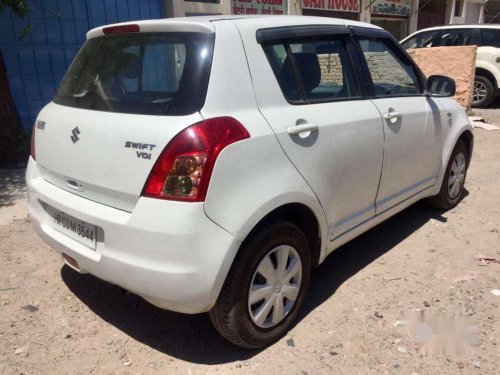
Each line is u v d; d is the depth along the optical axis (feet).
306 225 9.77
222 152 7.68
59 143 9.25
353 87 11.01
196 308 7.92
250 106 8.48
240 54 8.50
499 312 10.18
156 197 7.57
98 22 29.37
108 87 9.09
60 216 9.39
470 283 11.37
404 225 14.96
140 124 7.93
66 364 8.83
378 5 56.44
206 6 35.45
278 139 8.61
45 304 10.78
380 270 12.12
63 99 10.06
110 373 8.60
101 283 11.71
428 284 11.37
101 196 8.45
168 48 8.50
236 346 9.35
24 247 13.64
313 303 10.70
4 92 22.84
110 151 8.13
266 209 8.24
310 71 9.95
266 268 8.72
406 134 12.25
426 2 65.26
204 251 7.57
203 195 7.50
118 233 7.91
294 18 10.10
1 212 16.47
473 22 76.84
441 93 13.60
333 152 9.78
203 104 7.82
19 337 9.61
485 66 37.70
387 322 9.93
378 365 8.68
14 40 26.23
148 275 7.68
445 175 15.12
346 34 11.16
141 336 9.70
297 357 8.93
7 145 22.31
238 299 8.27
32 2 26.45
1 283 11.66
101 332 9.81
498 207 16.37
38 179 10.28
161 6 33.24
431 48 33.78
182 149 7.48
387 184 11.94
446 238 13.94
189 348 9.30
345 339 9.42
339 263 12.55
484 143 26.07
